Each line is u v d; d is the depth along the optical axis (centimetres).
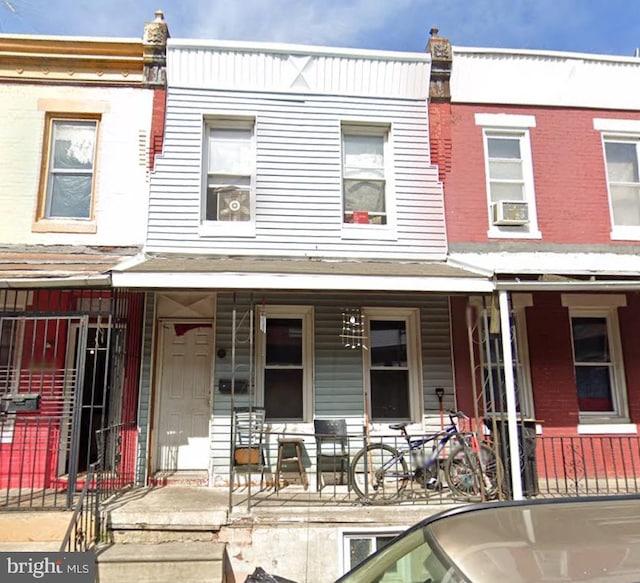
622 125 873
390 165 834
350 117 833
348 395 770
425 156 834
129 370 742
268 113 818
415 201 820
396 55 831
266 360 781
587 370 823
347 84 837
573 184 848
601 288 641
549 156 854
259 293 722
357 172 839
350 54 825
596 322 839
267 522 573
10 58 785
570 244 828
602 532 224
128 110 798
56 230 757
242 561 562
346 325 784
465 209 825
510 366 637
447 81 849
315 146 820
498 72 858
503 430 634
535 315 812
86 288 631
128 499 628
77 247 752
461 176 835
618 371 817
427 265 761
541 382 793
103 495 634
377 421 778
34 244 751
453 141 844
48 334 742
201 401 773
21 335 732
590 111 875
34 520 558
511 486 637
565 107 870
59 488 693
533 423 708
